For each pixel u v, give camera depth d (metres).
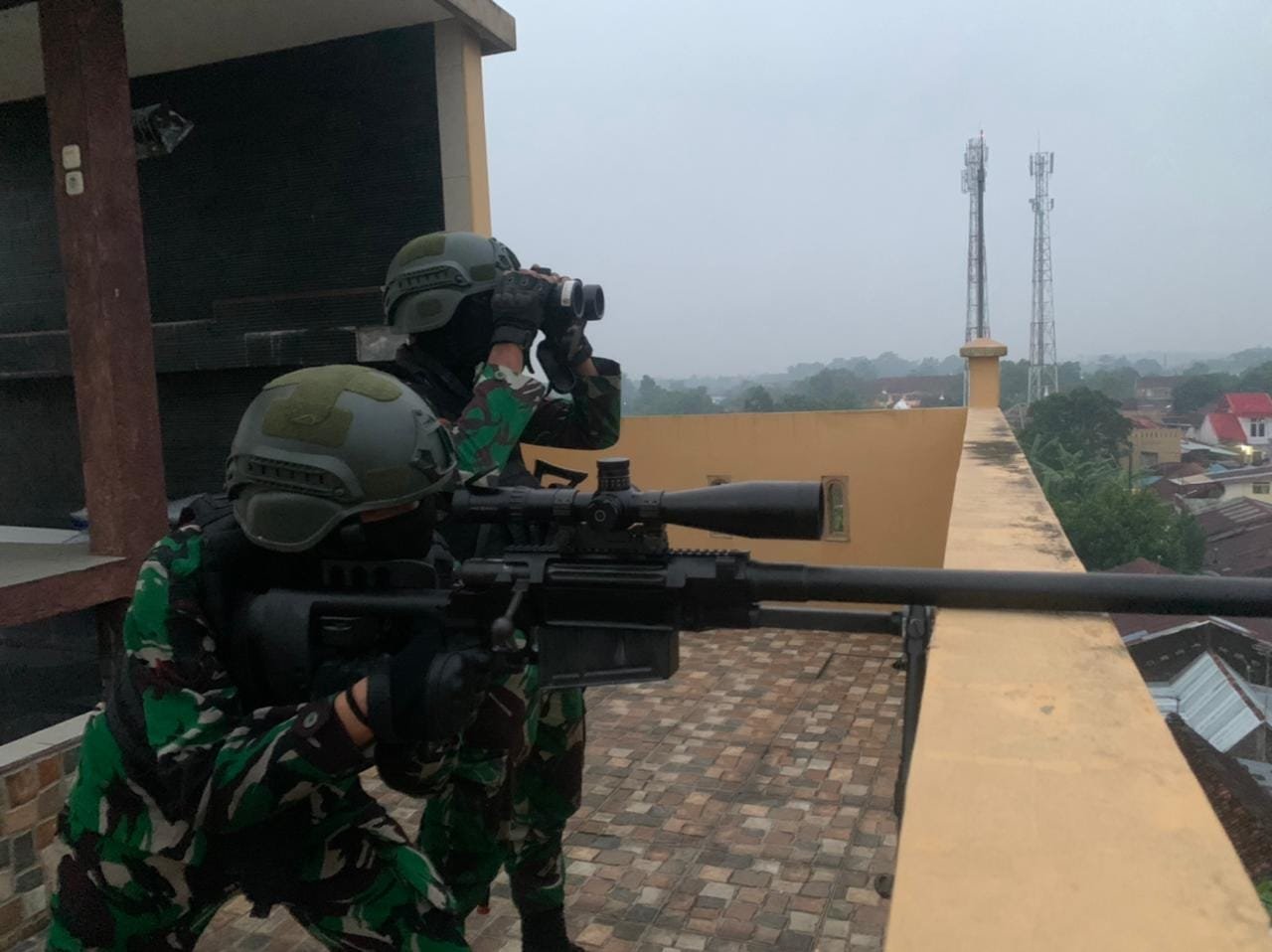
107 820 1.86
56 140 4.65
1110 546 46.12
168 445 7.68
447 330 2.71
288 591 1.82
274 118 7.01
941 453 6.81
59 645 7.62
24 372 7.79
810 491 1.69
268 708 1.82
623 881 3.48
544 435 3.10
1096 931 0.94
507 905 3.44
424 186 6.66
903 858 1.09
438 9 6.20
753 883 3.46
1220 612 1.54
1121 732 1.38
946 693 1.55
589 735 4.86
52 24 4.57
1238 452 99.19
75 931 1.91
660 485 7.42
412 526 1.82
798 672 5.82
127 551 4.79
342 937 1.98
